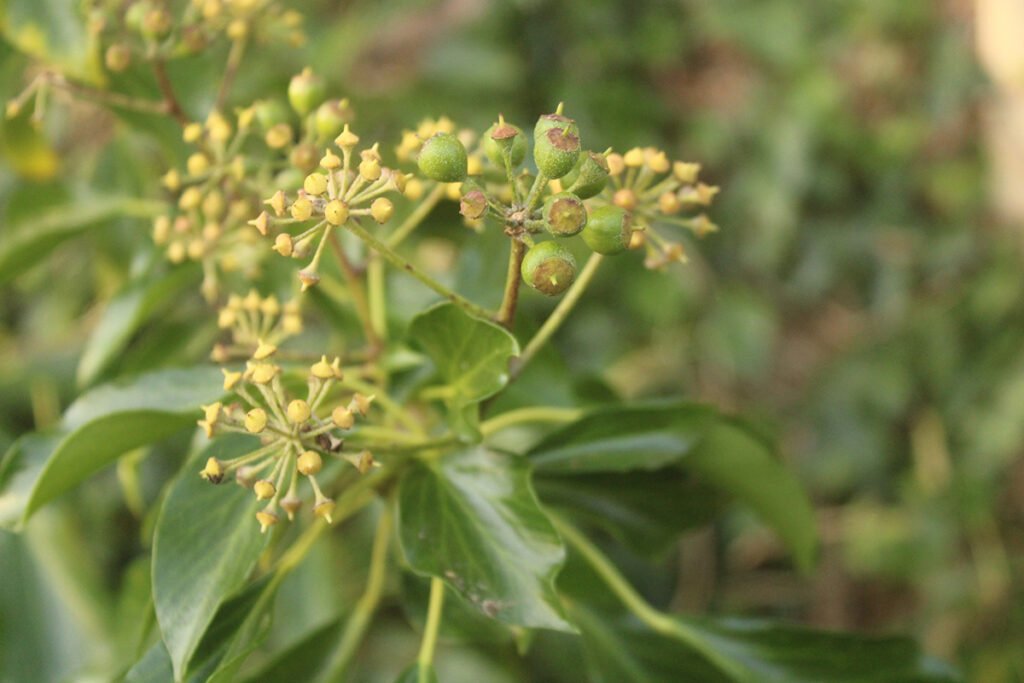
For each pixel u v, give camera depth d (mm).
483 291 489
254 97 556
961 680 476
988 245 954
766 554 879
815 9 947
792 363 957
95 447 441
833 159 956
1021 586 890
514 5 868
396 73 809
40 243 525
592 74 906
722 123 927
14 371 678
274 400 416
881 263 960
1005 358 923
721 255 935
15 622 597
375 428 450
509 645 649
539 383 500
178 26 485
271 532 431
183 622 425
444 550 432
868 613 915
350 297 504
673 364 900
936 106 949
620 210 410
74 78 504
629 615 494
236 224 477
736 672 475
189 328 555
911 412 942
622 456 460
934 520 897
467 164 407
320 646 474
